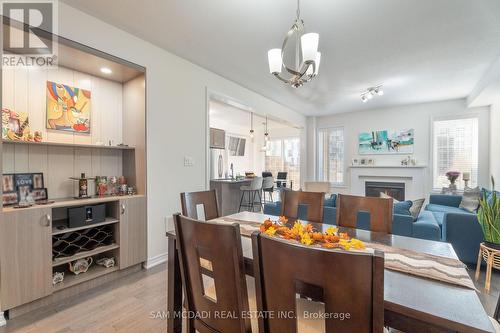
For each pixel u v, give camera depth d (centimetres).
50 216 199
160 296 216
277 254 79
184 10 215
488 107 477
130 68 258
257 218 208
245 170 965
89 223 231
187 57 311
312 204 213
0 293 173
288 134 933
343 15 219
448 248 135
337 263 68
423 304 80
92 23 225
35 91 231
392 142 578
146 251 272
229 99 391
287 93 462
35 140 223
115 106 294
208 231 97
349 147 637
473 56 305
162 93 289
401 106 566
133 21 233
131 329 173
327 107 580
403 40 265
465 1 201
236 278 91
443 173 527
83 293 220
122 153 299
